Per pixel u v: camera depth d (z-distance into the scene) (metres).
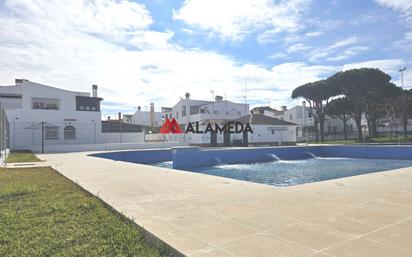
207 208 5.29
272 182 13.99
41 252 3.48
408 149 22.11
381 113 48.62
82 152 27.16
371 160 23.16
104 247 3.64
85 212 5.31
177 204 5.63
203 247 3.46
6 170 12.14
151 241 3.91
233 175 16.22
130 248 3.61
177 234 3.91
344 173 16.62
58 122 34.44
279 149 25.45
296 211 4.97
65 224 4.57
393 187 7.00
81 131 35.81
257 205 5.44
